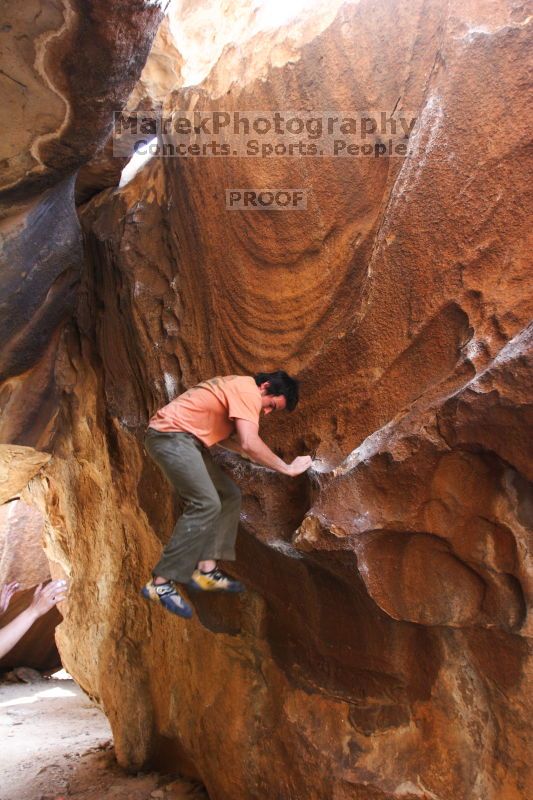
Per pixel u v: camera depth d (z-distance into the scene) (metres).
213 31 5.14
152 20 3.89
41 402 6.07
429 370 3.36
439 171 3.40
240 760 4.19
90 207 5.93
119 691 5.59
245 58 4.65
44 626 11.18
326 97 4.11
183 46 5.16
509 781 3.10
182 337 4.78
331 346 3.76
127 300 5.17
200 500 3.45
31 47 3.77
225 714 4.35
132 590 5.68
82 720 8.98
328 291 3.93
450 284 3.31
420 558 3.21
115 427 5.50
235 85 4.63
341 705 3.78
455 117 3.37
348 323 3.71
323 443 3.71
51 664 12.18
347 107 4.00
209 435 3.59
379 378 3.54
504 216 3.19
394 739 3.54
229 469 4.00
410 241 3.46
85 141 4.36
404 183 3.50
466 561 3.09
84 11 3.65
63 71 3.91
